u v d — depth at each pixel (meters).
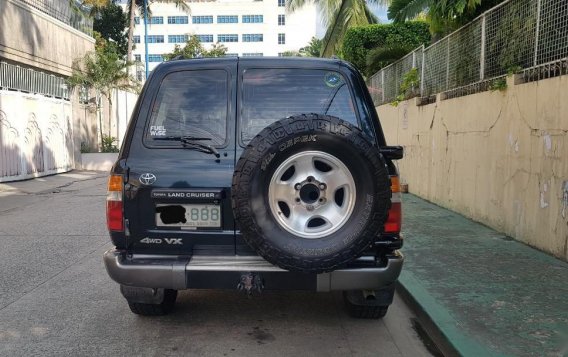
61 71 21.52
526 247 6.82
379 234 3.72
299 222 3.61
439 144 10.42
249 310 5.01
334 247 3.53
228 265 3.81
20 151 17.23
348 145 3.53
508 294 5.03
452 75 9.98
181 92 4.12
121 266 3.90
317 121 3.54
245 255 3.94
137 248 4.00
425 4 12.10
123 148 4.05
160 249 3.97
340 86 4.14
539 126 6.58
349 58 20.12
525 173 6.96
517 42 7.40
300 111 4.08
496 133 7.84
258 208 3.52
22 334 4.39
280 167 3.57
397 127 13.96
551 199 6.33
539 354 3.75
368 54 18.03
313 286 3.80
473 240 7.28
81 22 24.81
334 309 5.06
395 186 3.91
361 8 21.53
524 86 6.95
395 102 13.84
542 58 6.69
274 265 3.64
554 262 6.08
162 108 4.10
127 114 31.02
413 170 12.30
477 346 3.88
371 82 18.45
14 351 4.05
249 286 3.76
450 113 9.77
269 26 102.50
